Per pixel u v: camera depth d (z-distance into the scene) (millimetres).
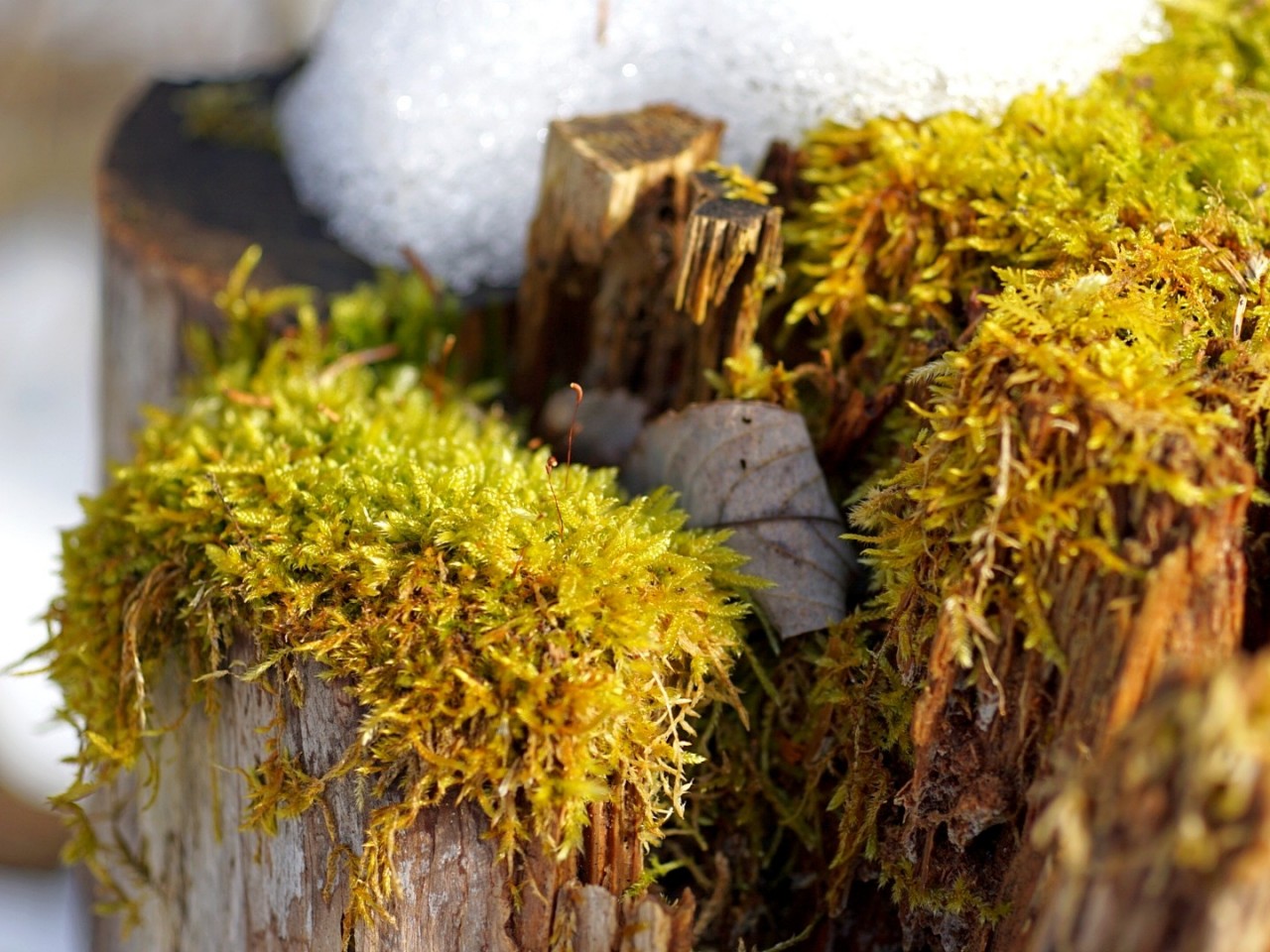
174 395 323
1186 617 243
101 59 809
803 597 269
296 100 341
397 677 254
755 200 277
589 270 294
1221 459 242
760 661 273
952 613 250
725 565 268
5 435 732
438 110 309
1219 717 225
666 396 294
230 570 263
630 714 255
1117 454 244
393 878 255
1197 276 263
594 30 301
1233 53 306
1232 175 277
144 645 271
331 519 264
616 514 264
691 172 284
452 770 252
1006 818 255
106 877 286
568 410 297
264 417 287
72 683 280
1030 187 274
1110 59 296
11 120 804
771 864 281
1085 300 255
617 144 287
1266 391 251
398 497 264
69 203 828
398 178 313
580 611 254
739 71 294
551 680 252
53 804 271
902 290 282
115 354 333
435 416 289
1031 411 248
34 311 797
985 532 248
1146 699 245
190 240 319
